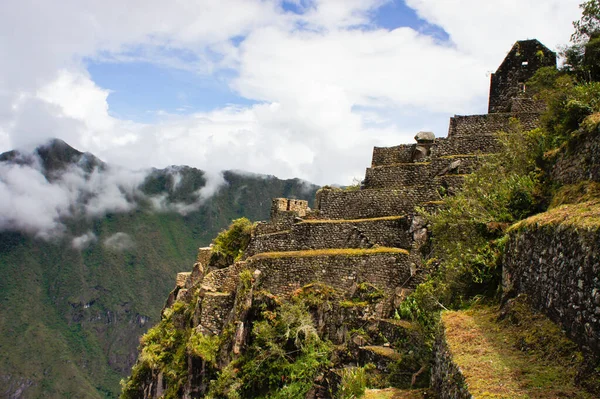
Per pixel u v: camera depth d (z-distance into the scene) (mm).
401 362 23906
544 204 22922
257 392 28703
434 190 33000
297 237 34625
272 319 30391
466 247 23766
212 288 34938
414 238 30750
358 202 35188
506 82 42250
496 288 21391
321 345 28609
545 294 15906
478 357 15305
